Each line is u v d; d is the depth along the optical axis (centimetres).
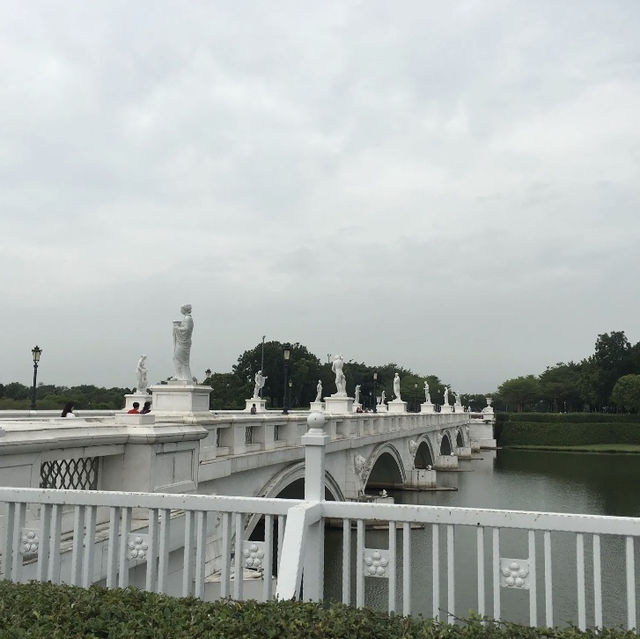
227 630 570
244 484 2348
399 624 595
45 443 1205
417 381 17038
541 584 2670
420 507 705
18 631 564
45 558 819
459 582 2755
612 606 2431
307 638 555
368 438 4512
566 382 18025
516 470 8956
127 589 718
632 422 13325
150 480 1484
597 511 5453
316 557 724
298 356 13038
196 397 2075
